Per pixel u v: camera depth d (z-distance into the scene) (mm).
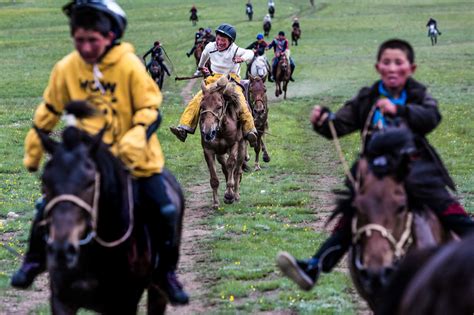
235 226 17594
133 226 8219
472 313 5242
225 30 19719
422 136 8258
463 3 101250
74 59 8281
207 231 17500
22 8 102625
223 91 18766
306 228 17500
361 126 8516
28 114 35281
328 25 84188
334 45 70812
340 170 25391
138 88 8211
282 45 45250
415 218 7668
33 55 64250
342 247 8297
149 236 8578
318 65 58719
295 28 71312
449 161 26141
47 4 107312
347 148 29844
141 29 83125
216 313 11625
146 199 8469
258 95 25578
